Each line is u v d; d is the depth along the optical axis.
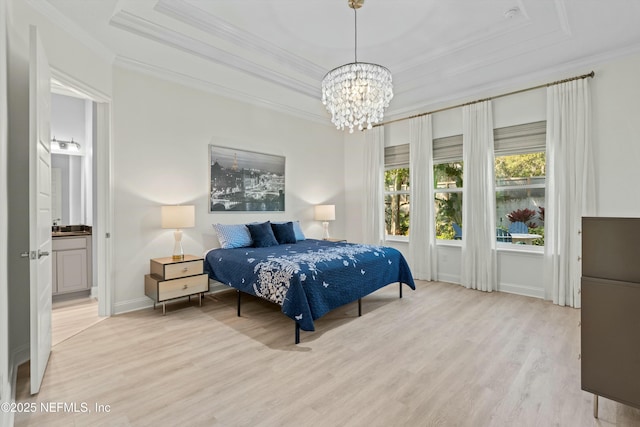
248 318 3.16
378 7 2.71
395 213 5.37
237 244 3.85
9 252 2.20
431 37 3.17
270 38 3.20
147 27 2.82
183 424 1.61
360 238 5.81
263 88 4.18
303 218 5.32
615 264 1.58
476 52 3.39
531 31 2.96
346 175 6.05
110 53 3.11
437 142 4.72
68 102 4.38
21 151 2.27
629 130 3.18
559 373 2.09
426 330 2.83
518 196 4.06
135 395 1.85
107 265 3.19
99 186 3.19
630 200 3.18
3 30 1.65
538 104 3.79
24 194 2.30
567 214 3.51
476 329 2.85
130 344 2.55
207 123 4.04
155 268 3.36
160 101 3.61
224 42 3.16
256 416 1.67
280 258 3.04
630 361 1.53
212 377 2.05
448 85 4.18
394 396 1.84
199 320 3.10
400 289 3.81
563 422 1.61
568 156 3.50
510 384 1.96
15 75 2.17
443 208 4.75
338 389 1.92
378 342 2.58
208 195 4.04
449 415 1.67
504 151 4.07
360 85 2.92
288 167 5.07
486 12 2.76
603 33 2.92
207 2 2.63
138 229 3.42
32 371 1.84
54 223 4.30
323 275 2.76
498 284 4.14
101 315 3.18
